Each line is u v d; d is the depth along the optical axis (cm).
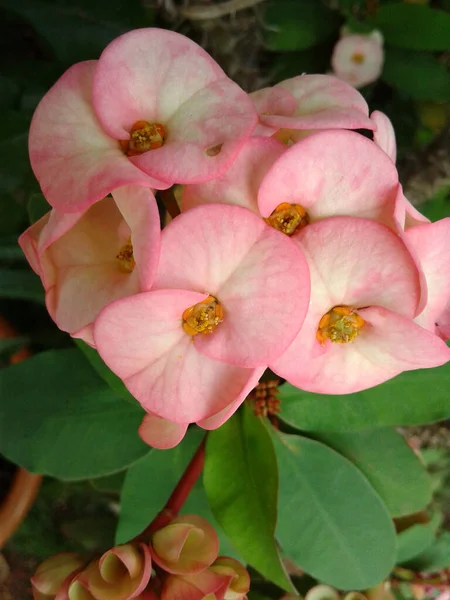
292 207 11
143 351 10
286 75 19
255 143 10
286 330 10
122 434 16
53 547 23
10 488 20
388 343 11
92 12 18
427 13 18
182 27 19
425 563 21
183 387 11
